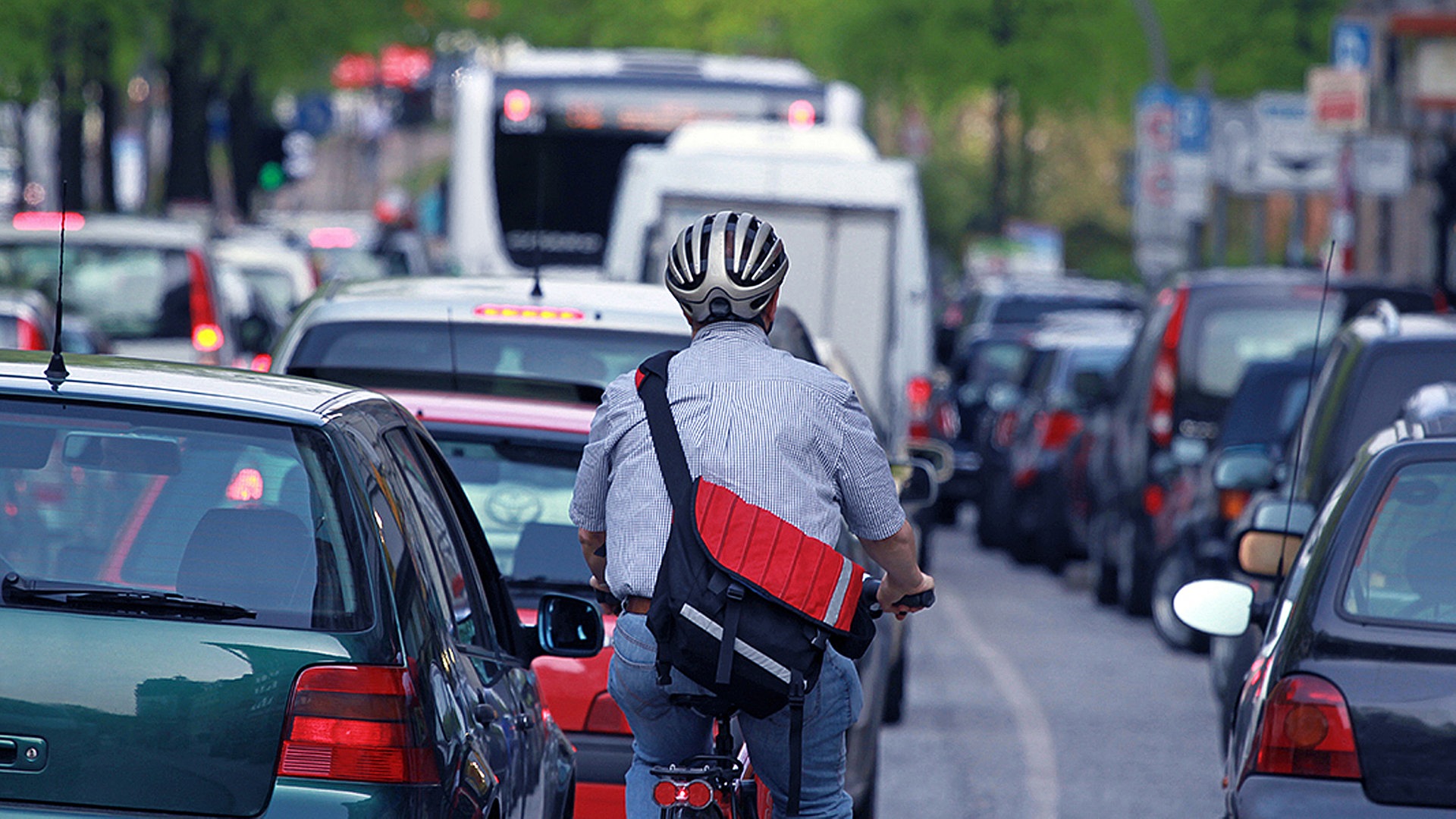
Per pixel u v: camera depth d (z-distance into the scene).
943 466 37.94
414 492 15.93
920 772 32.53
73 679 13.70
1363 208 142.00
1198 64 142.38
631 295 26.64
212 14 99.56
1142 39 145.25
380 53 113.94
